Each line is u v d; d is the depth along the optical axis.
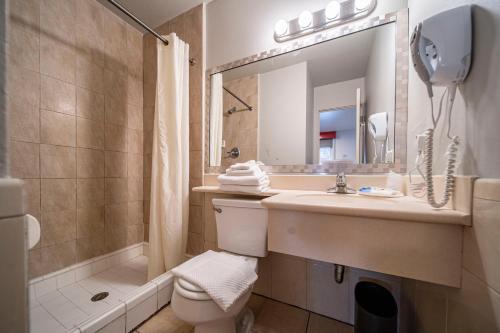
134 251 1.84
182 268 0.91
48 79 1.31
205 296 0.77
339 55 1.21
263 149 1.42
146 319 1.09
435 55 0.57
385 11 1.09
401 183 0.95
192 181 1.63
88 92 1.52
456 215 0.50
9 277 0.19
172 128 1.40
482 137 0.47
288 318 1.13
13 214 0.19
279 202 0.71
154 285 1.14
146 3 1.59
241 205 1.15
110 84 1.67
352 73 1.18
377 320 0.76
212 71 1.59
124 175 1.79
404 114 1.03
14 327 0.19
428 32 0.55
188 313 0.77
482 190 0.45
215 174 1.55
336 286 1.13
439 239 0.53
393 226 0.57
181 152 1.46
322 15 1.24
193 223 1.63
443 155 0.66
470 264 0.49
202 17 1.60
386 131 1.08
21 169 1.20
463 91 0.55
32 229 0.38
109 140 1.67
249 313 1.12
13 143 1.18
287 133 1.35
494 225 0.41
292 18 1.32
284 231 0.73
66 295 1.26
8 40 0.21
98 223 1.58
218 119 1.58
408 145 1.01
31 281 1.23
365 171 1.12
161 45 1.42
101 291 1.31
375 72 1.12
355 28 1.15
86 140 1.51
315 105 1.27
